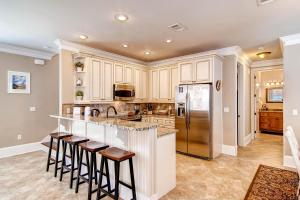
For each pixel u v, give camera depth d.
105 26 2.97
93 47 4.16
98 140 2.89
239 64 4.92
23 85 4.45
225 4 2.28
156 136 2.30
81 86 3.97
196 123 4.06
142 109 5.92
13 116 4.30
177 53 4.70
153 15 2.58
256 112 6.61
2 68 4.13
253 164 3.62
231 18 2.68
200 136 4.00
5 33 3.30
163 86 5.32
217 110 4.18
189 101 4.17
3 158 4.00
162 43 3.88
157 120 4.92
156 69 5.50
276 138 6.16
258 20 2.75
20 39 3.65
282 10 2.43
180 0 2.18
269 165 3.57
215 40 3.69
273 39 3.65
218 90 4.22
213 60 3.97
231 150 4.31
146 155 2.22
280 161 3.81
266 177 3.00
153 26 2.97
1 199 2.35
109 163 2.62
